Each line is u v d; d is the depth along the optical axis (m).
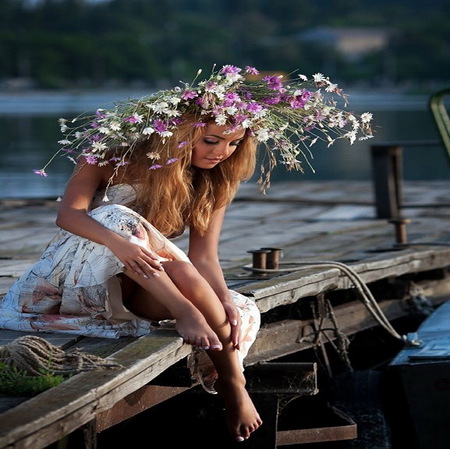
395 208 9.20
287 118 4.36
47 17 152.50
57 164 18.44
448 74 138.88
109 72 121.12
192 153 4.30
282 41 151.62
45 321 4.34
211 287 4.38
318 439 5.22
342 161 19.78
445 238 7.87
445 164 19.44
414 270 6.59
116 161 4.31
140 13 165.38
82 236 4.16
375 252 6.94
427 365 5.18
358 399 6.44
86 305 4.28
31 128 32.06
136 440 5.26
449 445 5.21
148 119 4.22
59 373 3.71
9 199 9.99
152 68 125.19
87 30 152.62
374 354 6.89
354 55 155.00
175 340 4.06
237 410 4.23
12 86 114.31
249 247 7.29
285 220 9.03
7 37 117.19
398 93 107.94
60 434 3.35
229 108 4.09
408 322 7.02
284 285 5.14
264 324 5.39
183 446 5.18
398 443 6.23
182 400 5.16
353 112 4.41
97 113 4.25
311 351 6.30
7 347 3.79
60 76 118.69
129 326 4.29
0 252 7.01
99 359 3.78
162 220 4.36
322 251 7.09
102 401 3.57
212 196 4.45
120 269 4.15
